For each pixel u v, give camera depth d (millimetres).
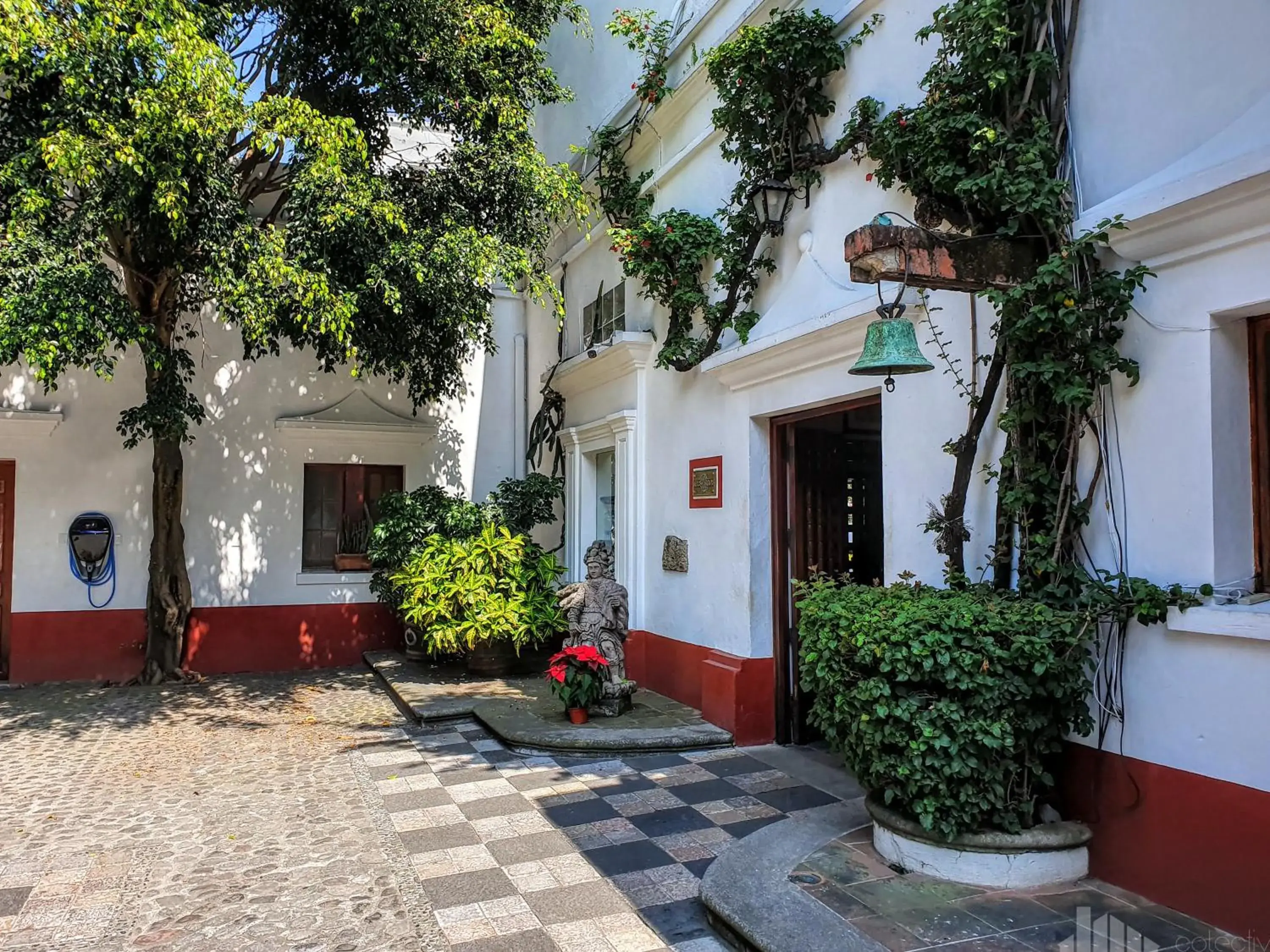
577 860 4074
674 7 7285
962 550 4129
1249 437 3205
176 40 5316
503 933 3402
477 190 7367
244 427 9453
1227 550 3133
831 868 3684
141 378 9047
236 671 9242
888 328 3572
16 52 5039
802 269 5422
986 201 3744
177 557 8711
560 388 9547
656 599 7324
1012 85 3781
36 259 5328
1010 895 3375
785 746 5945
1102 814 3506
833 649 3705
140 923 3543
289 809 4887
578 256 9258
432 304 7152
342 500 9992
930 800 3461
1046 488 3633
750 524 6000
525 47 7418
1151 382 3332
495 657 8320
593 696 6246
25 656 8555
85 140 5172
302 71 7215
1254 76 2998
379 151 7773
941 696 3443
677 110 7109
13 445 8609
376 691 8188
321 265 6277
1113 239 3340
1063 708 3420
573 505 9055
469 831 4461
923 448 4469
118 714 7281
